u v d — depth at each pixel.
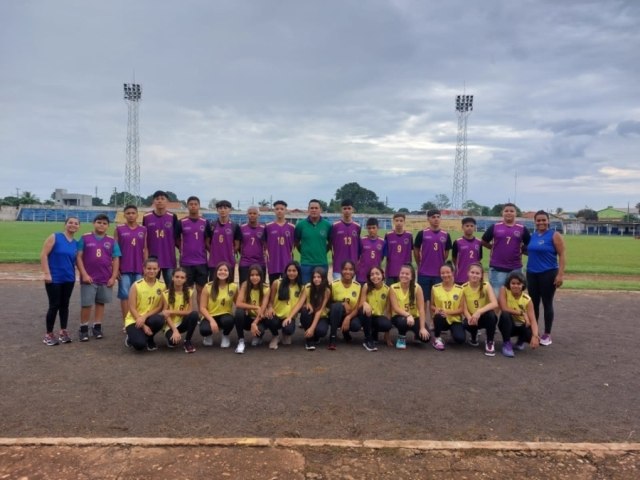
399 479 3.43
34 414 4.44
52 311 6.79
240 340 6.69
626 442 4.05
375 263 8.36
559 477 3.50
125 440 3.86
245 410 4.59
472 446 3.88
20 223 56.28
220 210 8.42
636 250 33.94
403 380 5.54
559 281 7.22
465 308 7.05
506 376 5.76
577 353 6.86
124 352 6.55
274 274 8.36
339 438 4.05
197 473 3.44
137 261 7.85
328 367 5.98
